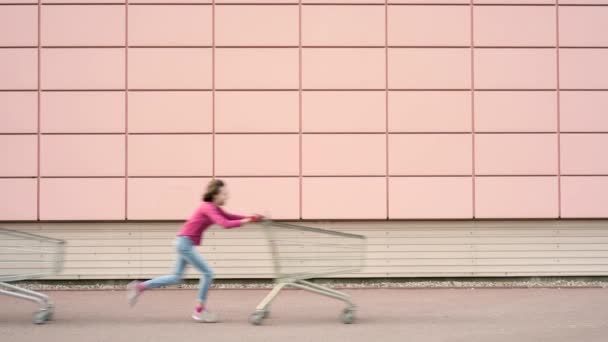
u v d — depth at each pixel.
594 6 10.43
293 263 7.56
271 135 10.28
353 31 10.33
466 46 10.38
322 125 10.30
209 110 10.27
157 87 10.26
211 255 10.30
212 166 10.24
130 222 10.28
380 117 10.30
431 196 10.30
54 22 10.22
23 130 10.17
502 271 10.38
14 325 7.44
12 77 10.18
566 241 10.42
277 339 6.74
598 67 10.43
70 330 7.16
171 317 7.93
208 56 10.28
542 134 10.38
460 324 7.50
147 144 10.23
